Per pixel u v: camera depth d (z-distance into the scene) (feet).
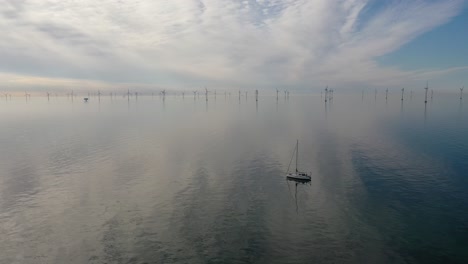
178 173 307.99
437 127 600.39
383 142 456.86
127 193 253.65
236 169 322.75
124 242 182.09
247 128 640.99
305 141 476.95
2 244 181.16
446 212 214.07
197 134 556.92
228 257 167.02
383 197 242.37
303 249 173.68
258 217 211.00
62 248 176.96
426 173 296.51
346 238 184.03
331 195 248.32
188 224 201.98
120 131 592.60
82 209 224.12
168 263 163.02
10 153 388.37
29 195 249.55
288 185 272.31
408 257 165.17
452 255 166.20
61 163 342.23
